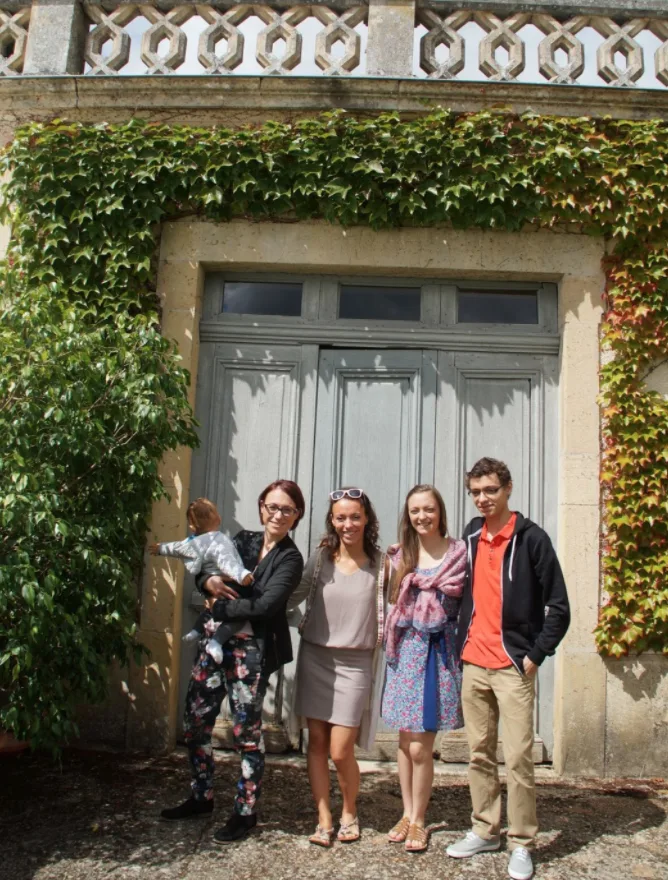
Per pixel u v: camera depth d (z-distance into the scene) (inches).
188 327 187.5
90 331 166.6
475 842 127.5
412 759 129.6
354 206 184.7
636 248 185.2
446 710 126.8
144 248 188.4
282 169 186.9
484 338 189.6
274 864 123.0
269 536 134.3
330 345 192.9
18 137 187.9
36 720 134.2
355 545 134.0
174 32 199.6
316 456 188.7
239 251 189.3
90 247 186.4
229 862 123.3
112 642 152.7
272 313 195.2
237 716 130.1
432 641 129.1
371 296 195.3
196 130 188.1
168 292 188.7
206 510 145.3
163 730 175.5
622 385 179.9
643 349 181.9
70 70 197.9
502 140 185.3
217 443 190.2
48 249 186.4
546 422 187.3
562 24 198.4
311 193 185.6
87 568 140.6
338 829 135.9
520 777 122.0
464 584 131.0
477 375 190.2
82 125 189.0
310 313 193.2
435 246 187.5
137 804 144.6
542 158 183.8
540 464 186.2
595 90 184.2
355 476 188.4
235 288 196.7
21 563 125.0
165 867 121.1
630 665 173.9
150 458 159.2
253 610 126.2
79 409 141.9
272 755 177.6
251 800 130.9
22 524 127.6
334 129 186.7
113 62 200.1
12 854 123.8
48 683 136.6
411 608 130.3
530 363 189.5
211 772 138.9
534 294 193.6
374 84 185.8
